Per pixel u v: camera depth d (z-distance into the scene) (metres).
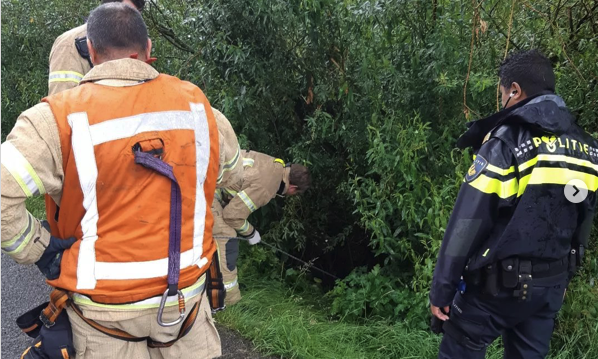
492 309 2.07
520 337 2.21
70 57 2.79
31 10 5.27
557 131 1.91
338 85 3.66
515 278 1.95
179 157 1.63
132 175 1.55
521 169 1.90
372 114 3.41
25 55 5.67
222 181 1.99
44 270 1.60
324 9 3.48
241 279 4.09
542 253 1.95
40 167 1.46
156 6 4.65
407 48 3.41
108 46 1.67
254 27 3.64
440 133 3.42
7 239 1.46
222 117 1.92
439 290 2.05
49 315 1.62
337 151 4.16
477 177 1.94
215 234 3.35
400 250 3.60
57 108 1.50
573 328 2.88
